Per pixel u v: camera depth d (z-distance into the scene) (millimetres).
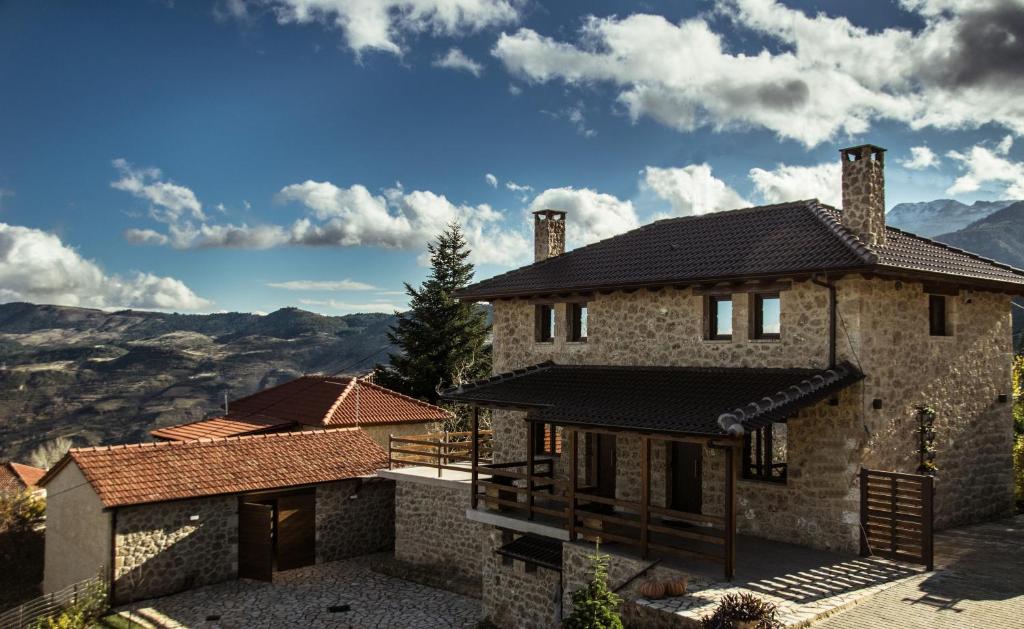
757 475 17328
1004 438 19859
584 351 20547
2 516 25891
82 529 21031
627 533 16453
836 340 15789
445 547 21656
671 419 14359
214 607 19500
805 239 17203
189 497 20609
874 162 16719
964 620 11570
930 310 18047
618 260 20672
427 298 46156
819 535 15617
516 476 17516
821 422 15758
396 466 24203
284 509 22875
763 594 12680
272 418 31391
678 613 11945
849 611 12023
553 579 16406
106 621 18516
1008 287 19047
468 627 17953
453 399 19734
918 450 16875
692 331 18219
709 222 21312
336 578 21984
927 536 14242
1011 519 19109
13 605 22266
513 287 21516
